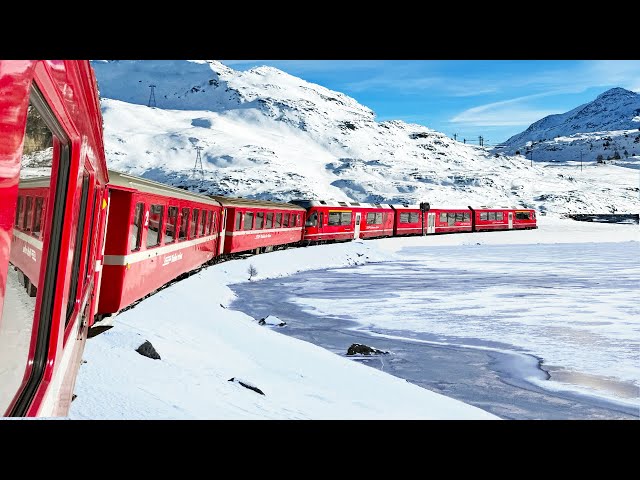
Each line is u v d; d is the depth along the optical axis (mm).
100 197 7977
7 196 1619
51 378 2803
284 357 11578
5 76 1558
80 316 5027
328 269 34156
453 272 33031
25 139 1965
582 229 74875
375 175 142125
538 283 27922
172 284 17641
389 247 46469
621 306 20859
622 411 9508
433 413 8352
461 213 60656
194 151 162125
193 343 10781
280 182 122938
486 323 17922
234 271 26734
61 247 2900
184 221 16625
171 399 6254
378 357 13523
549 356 13688
